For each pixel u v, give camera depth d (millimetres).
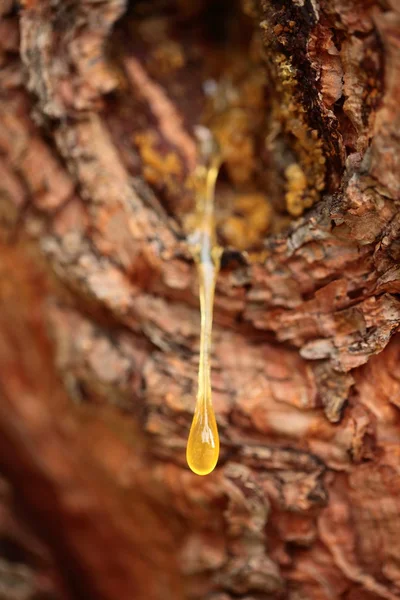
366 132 210
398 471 224
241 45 263
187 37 262
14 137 245
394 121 205
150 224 237
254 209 244
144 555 267
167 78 256
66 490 276
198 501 242
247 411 233
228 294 233
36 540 288
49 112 236
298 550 235
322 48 212
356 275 220
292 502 230
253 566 239
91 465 265
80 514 277
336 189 221
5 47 241
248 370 234
